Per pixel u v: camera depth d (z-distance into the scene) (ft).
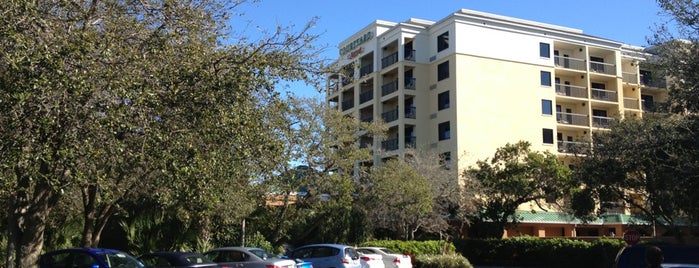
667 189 63.26
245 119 36.01
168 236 77.77
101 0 35.73
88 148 29.60
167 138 32.63
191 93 33.60
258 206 87.81
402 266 77.05
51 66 27.14
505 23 157.38
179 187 36.65
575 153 94.07
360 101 176.76
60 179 34.37
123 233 79.61
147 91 30.32
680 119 57.62
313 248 68.69
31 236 41.37
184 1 38.04
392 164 107.24
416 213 102.78
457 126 146.82
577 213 92.58
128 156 33.04
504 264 116.26
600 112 170.71
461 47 151.84
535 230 153.48
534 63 158.61
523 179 118.21
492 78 152.97
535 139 153.89
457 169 131.44
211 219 79.36
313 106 89.92
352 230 108.47
